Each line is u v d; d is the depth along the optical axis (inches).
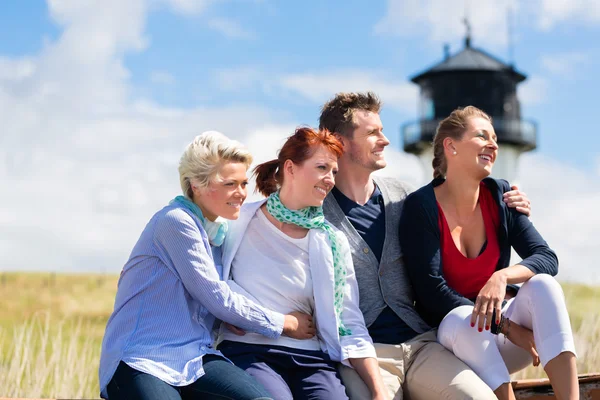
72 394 256.4
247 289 119.5
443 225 130.3
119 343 107.5
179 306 110.8
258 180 126.8
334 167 120.7
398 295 130.7
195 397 107.5
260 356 115.7
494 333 121.0
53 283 1052.5
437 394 118.6
